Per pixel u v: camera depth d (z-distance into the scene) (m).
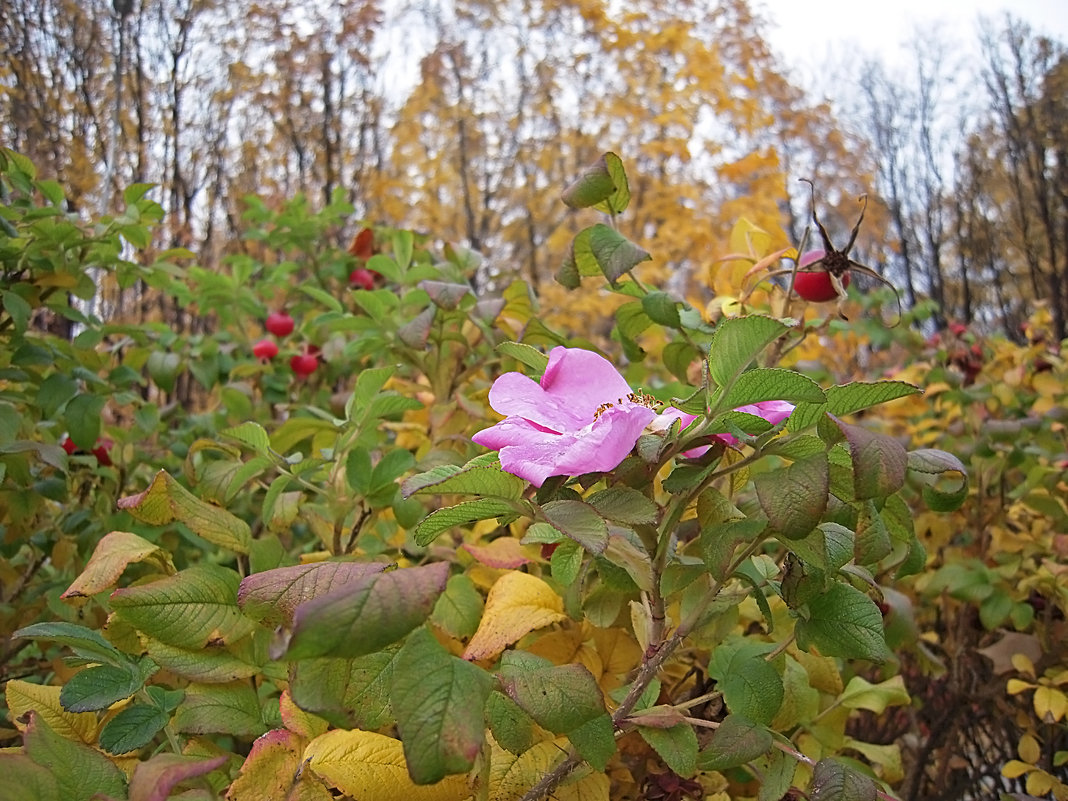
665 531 0.23
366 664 0.23
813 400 0.22
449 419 0.46
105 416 0.76
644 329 0.42
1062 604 0.50
